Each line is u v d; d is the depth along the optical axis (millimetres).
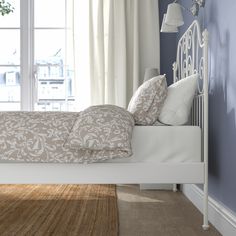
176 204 2879
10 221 2283
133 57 4133
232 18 2078
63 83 4449
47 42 4445
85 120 2180
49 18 4438
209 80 2602
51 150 2166
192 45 2990
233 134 2047
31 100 4410
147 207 2764
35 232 2051
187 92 2479
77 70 4133
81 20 4148
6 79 4473
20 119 2250
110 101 4098
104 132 2125
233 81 2055
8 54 4473
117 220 2324
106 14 4180
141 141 2305
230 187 2086
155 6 4148
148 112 2439
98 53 4113
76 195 3127
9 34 4461
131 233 2090
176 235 2068
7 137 2184
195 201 2832
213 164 2469
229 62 2131
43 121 2238
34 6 4430
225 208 2123
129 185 3750
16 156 2166
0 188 3400
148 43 4152
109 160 2268
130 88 4184
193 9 3039
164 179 2234
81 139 2121
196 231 2156
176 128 2318
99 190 3365
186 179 2242
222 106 2266
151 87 2461
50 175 2203
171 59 4230
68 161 2166
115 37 4160
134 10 4113
